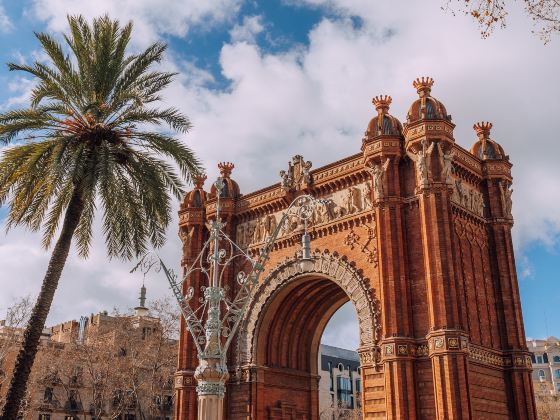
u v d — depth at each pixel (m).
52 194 40.28
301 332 64.62
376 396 49.03
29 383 83.88
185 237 68.44
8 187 39.81
